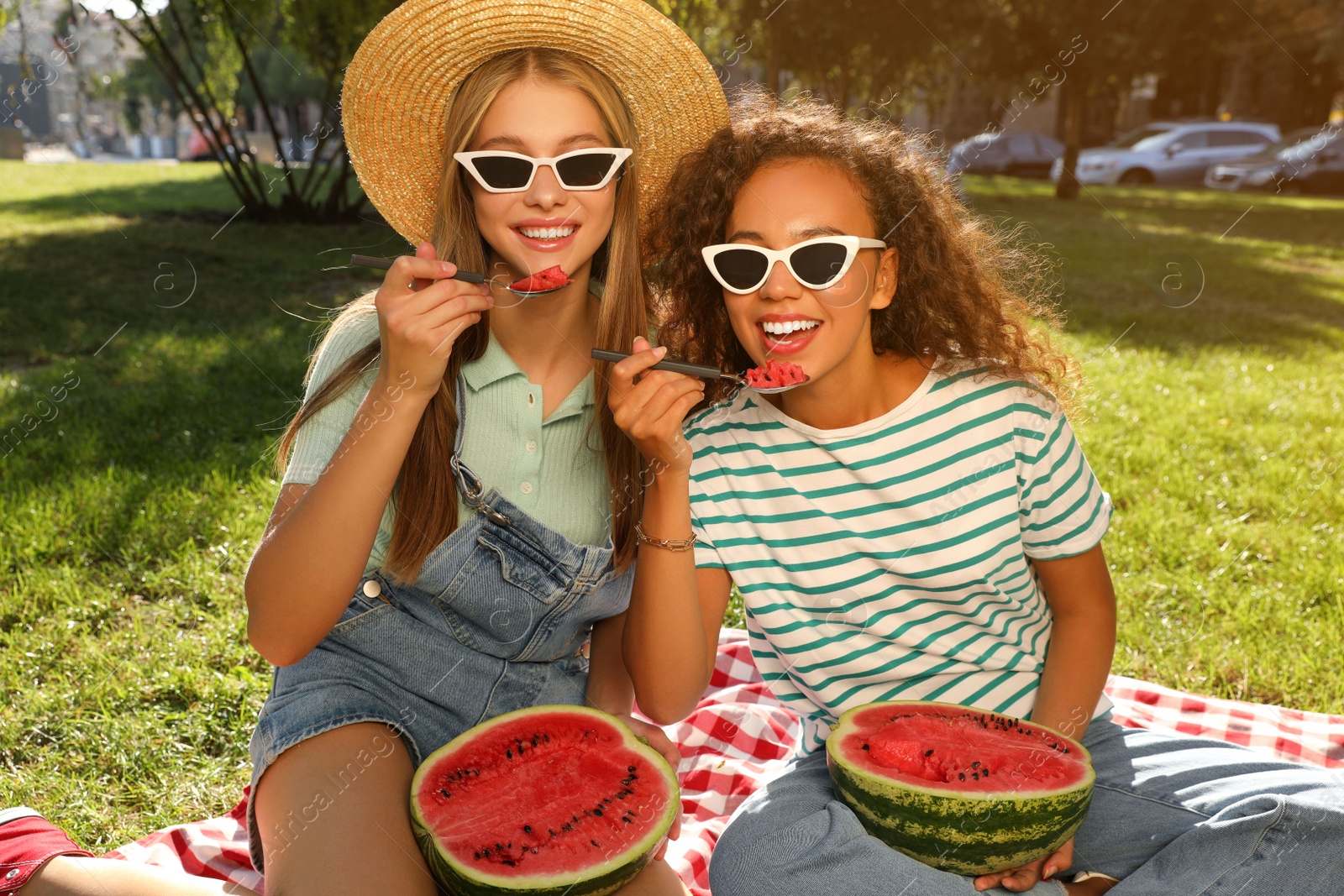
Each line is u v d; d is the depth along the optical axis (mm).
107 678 3398
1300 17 20297
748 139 2311
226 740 3164
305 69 14609
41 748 3066
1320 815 1901
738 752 3189
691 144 2551
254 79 13781
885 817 1968
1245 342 8727
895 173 2338
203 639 3670
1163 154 25125
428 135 2424
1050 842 1935
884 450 2301
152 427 5898
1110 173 25531
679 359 2510
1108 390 7012
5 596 3889
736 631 3900
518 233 2172
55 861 1875
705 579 2439
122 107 29875
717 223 2326
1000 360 2408
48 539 4340
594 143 2197
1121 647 3787
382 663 2236
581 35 2314
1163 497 5148
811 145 2270
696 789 2979
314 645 2090
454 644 2264
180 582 4090
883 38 20422
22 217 14453
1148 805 2131
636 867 1835
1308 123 27922
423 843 1837
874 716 2195
